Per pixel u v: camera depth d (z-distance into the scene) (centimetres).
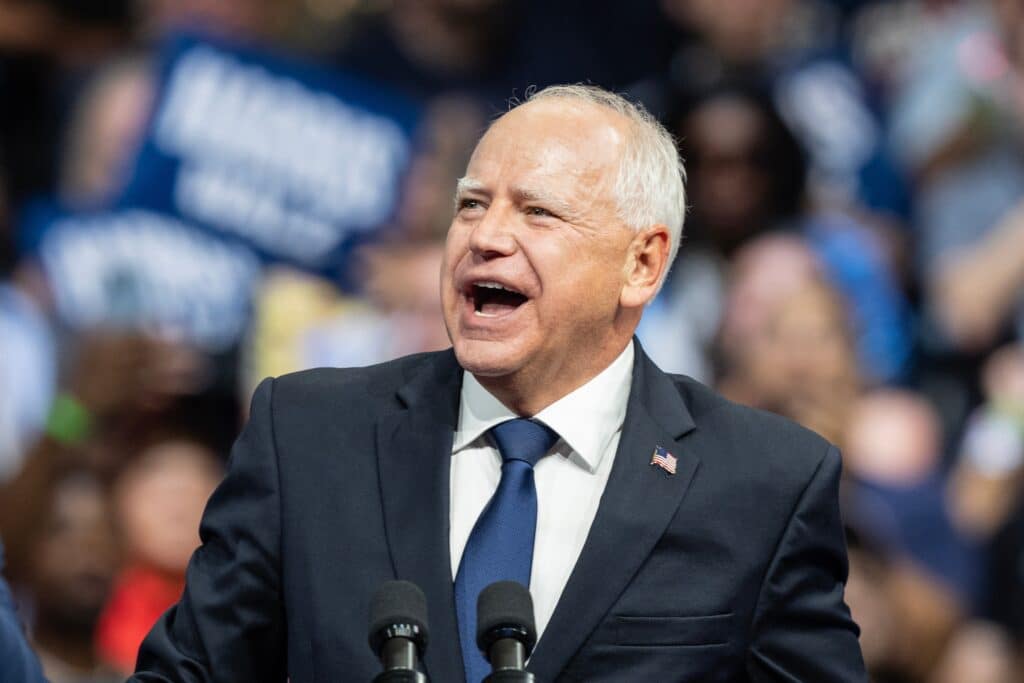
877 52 2245
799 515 822
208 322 1708
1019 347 2003
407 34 2094
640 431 834
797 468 833
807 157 1934
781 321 1722
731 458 834
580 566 791
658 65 2164
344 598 790
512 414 841
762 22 2161
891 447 1791
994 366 1981
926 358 1973
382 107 1764
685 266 1880
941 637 1619
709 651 790
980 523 1792
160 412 1574
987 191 2109
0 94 2084
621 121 845
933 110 2169
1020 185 2111
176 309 1708
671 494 815
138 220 1714
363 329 1734
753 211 1891
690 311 1848
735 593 800
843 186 2108
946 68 2189
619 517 805
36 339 1747
